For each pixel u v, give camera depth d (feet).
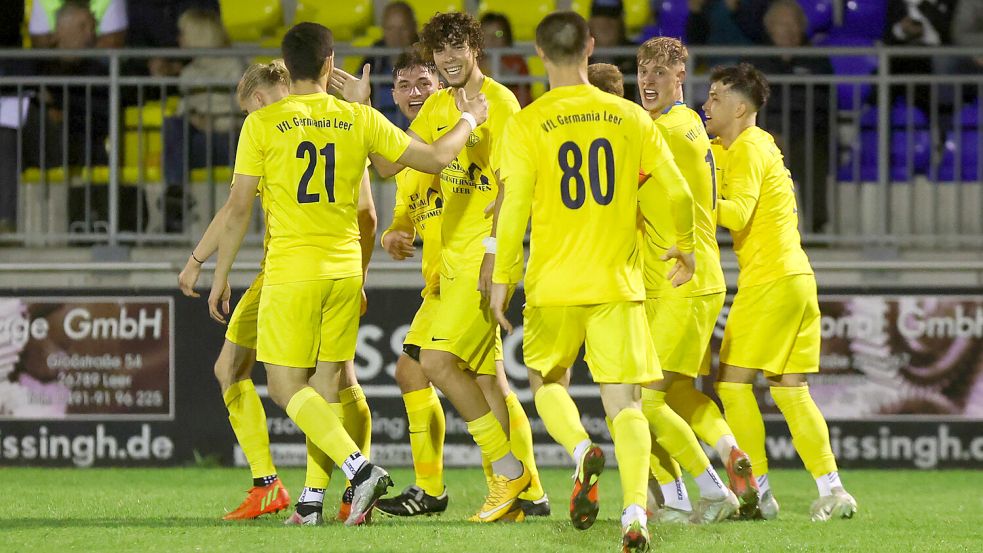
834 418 96.37
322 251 59.06
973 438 96.12
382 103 103.45
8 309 96.99
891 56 107.24
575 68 53.78
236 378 65.10
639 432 51.72
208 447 96.78
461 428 96.53
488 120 62.03
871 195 103.81
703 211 62.49
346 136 58.95
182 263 98.68
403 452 96.43
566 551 51.85
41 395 96.99
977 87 106.73
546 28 53.62
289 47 59.67
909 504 76.28
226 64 106.52
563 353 53.98
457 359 63.05
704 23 109.81
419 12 116.16
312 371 60.80
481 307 62.44
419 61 68.39
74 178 103.45
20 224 102.47
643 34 113.09
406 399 67.31
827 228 101.86
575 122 52.80
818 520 66.23
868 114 105.70
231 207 59.72
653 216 60.44
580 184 52.49
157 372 96.94
